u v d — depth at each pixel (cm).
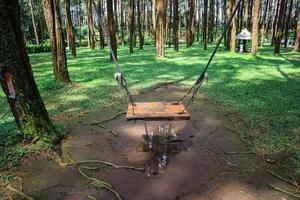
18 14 441
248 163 449
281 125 598
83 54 2442
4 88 451
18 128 512
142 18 4091
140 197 368
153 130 596
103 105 764
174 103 547
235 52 2378
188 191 380
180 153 489
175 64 1587
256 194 371
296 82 1050
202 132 582
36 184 396
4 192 374
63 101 798
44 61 1881
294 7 4369
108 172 429
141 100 825
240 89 942
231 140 539
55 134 509
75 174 423
